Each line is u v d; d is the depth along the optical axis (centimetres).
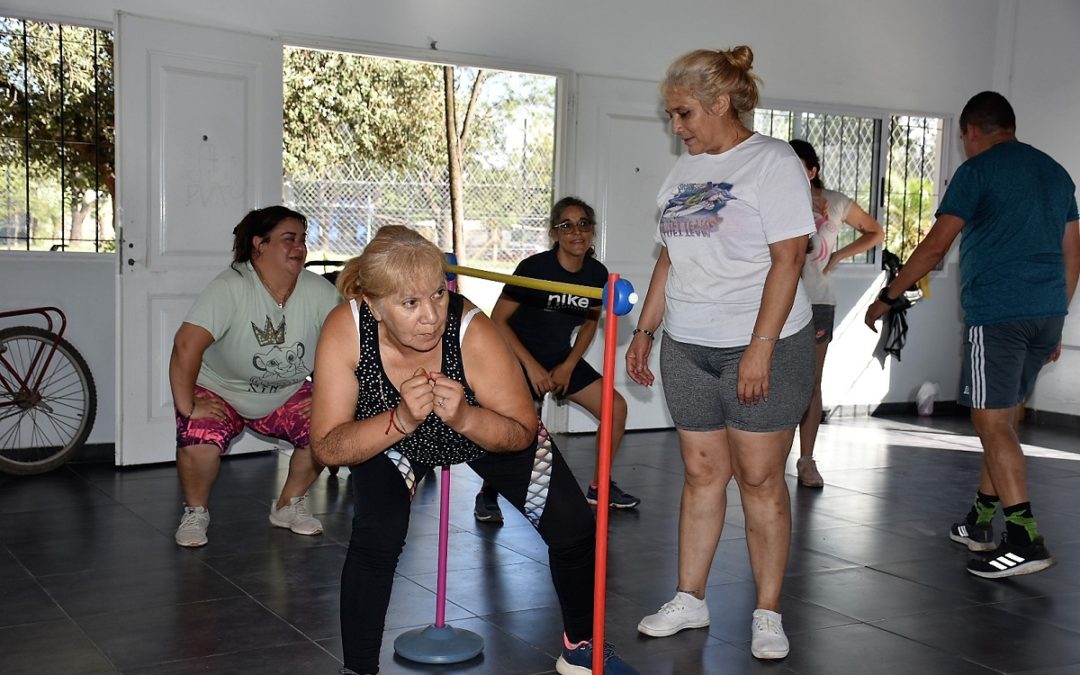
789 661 285
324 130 1088
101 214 569
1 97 539
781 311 262
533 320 423
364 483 231
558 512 245
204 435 381
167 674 268
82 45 555
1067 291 389
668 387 294
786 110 729
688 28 689
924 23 771
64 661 275
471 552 385
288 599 328
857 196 772
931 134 797
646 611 325
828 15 734
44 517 428
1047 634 311
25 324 532
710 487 303
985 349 368
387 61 1102
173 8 543
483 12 625
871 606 333
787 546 290
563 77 650
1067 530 438
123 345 524
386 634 299
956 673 280
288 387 398
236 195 558
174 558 371
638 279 681
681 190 282
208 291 370
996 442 368
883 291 396
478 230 1136
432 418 224
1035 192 364
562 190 656
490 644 293
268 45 564
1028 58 777
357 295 219
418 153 1123
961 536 410
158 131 530
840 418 757
